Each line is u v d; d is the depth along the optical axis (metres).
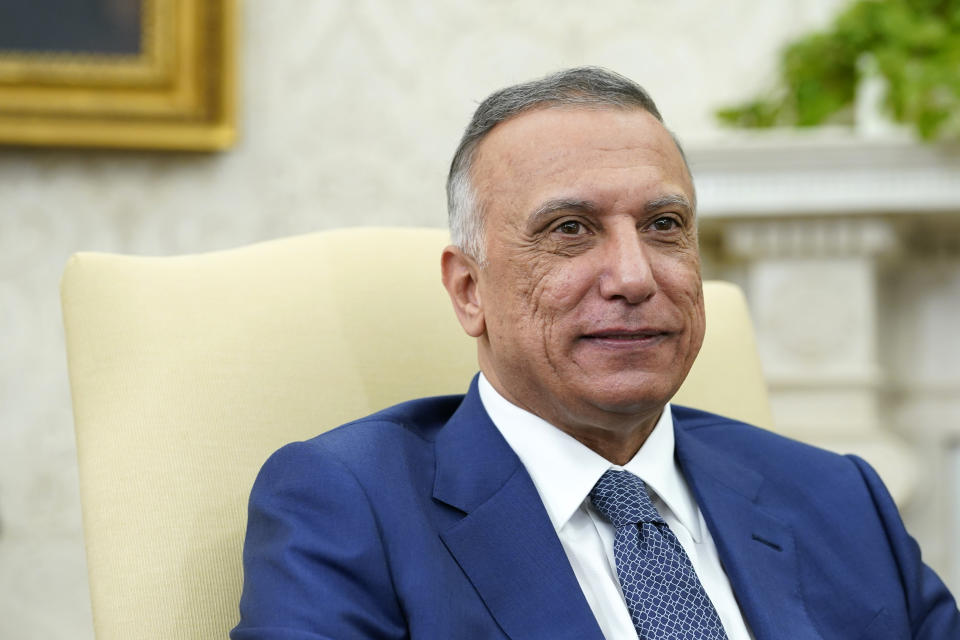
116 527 1.61
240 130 3.80
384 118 3.80
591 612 1.48
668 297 1.56
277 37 3.82
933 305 3.74
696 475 1.72
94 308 1.72
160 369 1.71
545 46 3.77
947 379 3.72
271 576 1.44
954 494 3.74
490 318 1.62
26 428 3.75
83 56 3.71
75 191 3.79
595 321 1.53
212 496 1.66
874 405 3.38
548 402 1.62
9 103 3.70
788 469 1.83
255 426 1.73
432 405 1.77
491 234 1.61
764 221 3.36
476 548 1.52
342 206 3.79
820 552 1.72
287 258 1.92
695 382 2.08
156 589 1.58
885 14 3.31
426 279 2.00
